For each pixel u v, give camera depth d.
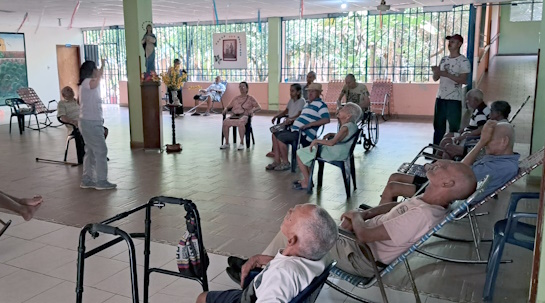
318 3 9.91
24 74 14.12
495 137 3.52
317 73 13.13
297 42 13.18
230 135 9.37
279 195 5.11
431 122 11.23
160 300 2.87
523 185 5.34
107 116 12.82
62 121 6.64
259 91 13.66
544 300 1.65
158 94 7.45
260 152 7.52
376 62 12.47
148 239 2.46
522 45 17.92
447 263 3.36
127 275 3.19
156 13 11.56
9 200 2.28
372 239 2.53
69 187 5.47
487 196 3.24
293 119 6.48
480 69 12.88
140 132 7.92
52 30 14.95
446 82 6.21
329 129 10.04
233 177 5.90
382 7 7.93
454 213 2.41
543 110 5.28
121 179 5.82
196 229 2.41
